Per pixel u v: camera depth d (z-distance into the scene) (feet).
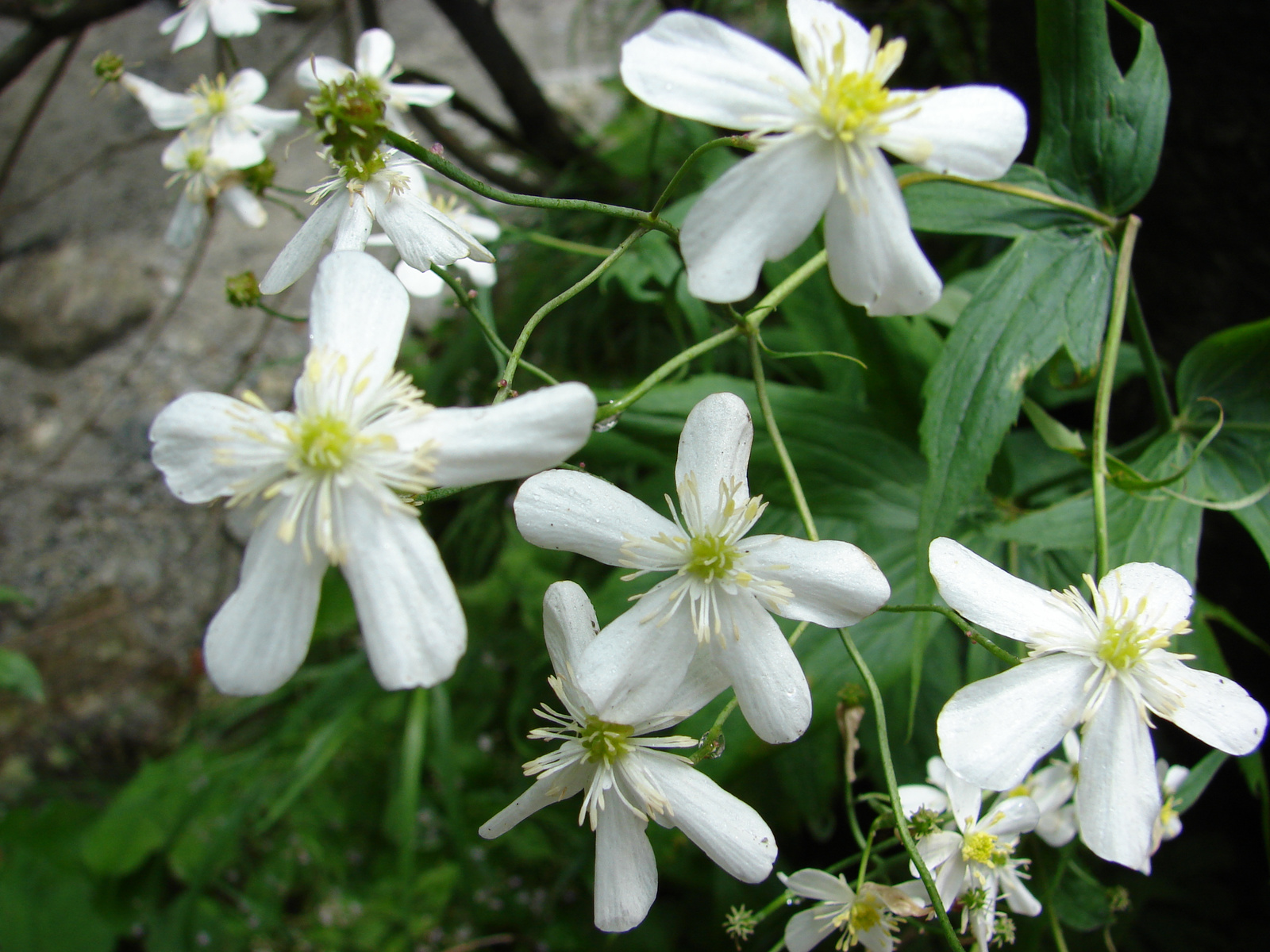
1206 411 0.29
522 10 0.92
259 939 0.52
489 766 0.54
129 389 0.83
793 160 0.18
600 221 0.57
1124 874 0.38
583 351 0.54
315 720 0.60
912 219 0.28
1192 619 0.28
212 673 0.17
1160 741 0.41
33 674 0.42
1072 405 0.43
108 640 0.74
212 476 0.18
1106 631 0.19
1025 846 0.27
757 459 0.33
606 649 0.18
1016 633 0.19
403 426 0.18
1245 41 0.34
